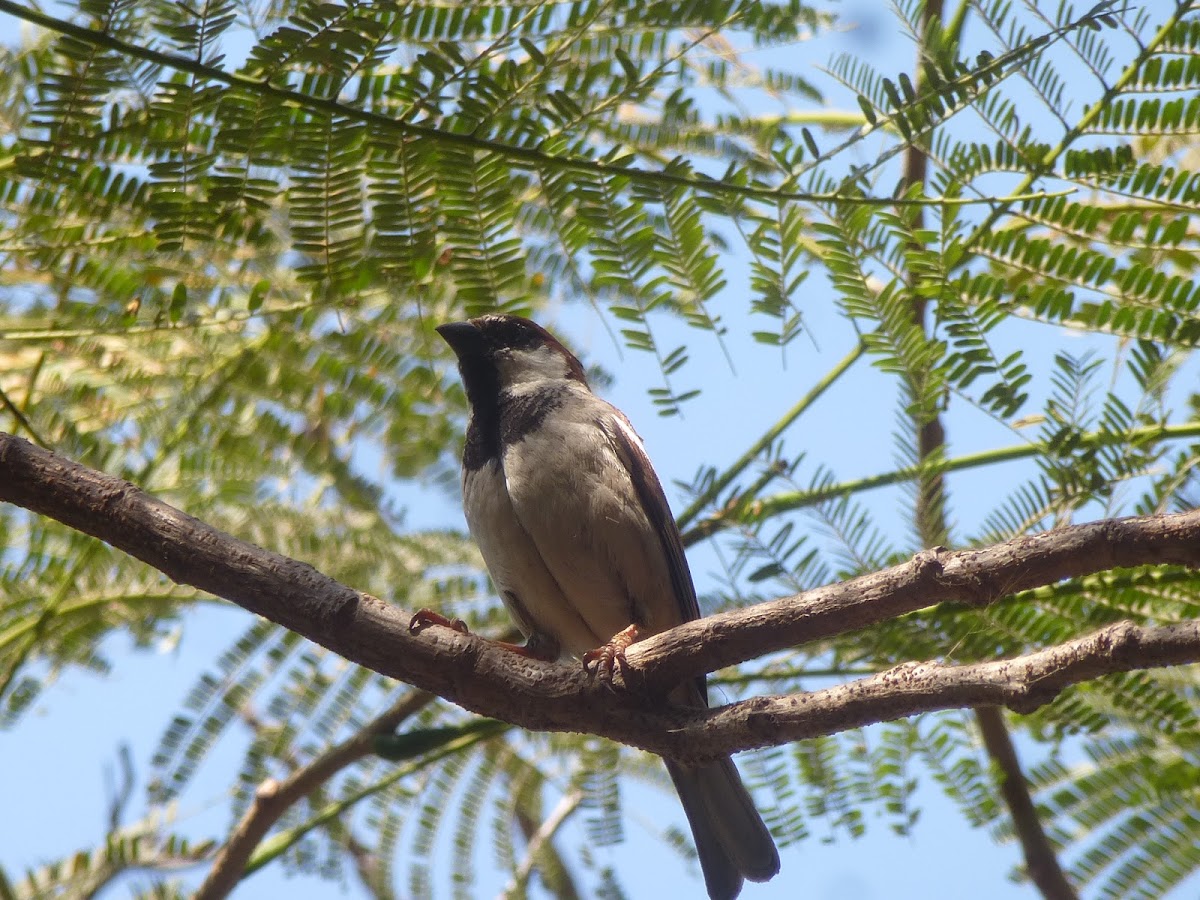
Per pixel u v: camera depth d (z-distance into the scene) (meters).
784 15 7.70
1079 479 8.71
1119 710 9.41
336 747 9.48
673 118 8.50
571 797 10.45
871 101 7.72
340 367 9.79
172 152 7.69
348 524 10.20
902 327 8.16
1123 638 5.70
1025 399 8.27
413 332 9.84
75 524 7.35
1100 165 7.57
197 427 9.84
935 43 7.41
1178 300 7.93
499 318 9.28
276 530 9.93
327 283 8.32
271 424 9.90
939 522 9.10
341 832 10.06
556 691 7.23
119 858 9.27
